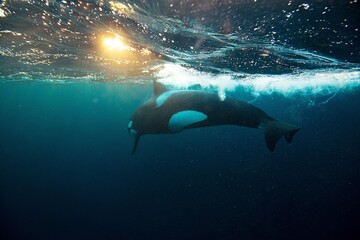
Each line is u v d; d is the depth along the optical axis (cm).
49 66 1502
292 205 1959
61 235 2064
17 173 3741
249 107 693
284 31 601
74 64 1404
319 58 915
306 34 621
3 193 2977
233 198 2169
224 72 1352
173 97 757
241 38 672
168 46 853
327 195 2070
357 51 794
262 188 2320
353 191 2108
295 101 3048
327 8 464
